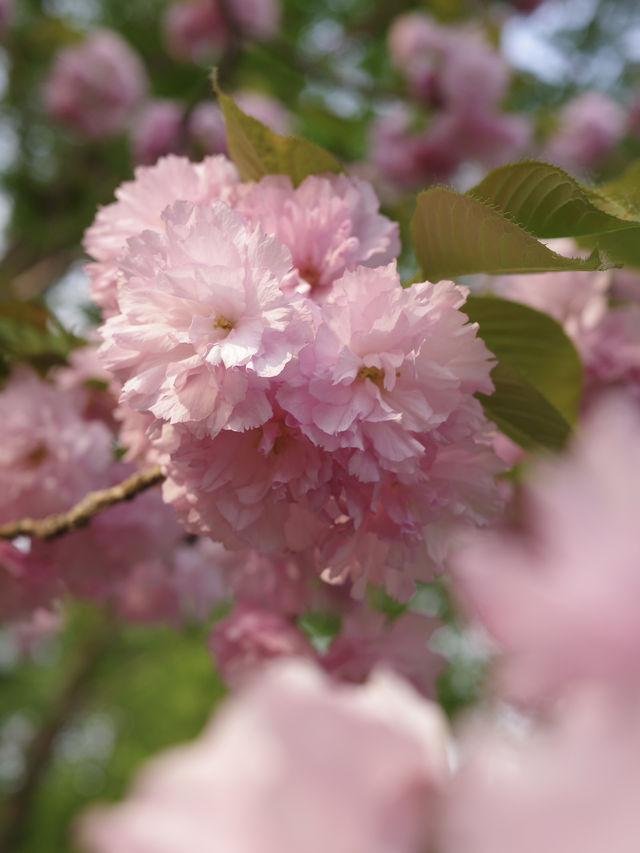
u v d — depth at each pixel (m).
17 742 2.28
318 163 0.46
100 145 1.86
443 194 0.43
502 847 0.14
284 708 0.21
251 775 0.20
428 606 0.80
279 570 0.52
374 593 0.58
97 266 0.45
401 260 0.62
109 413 0.58
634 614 0.14
